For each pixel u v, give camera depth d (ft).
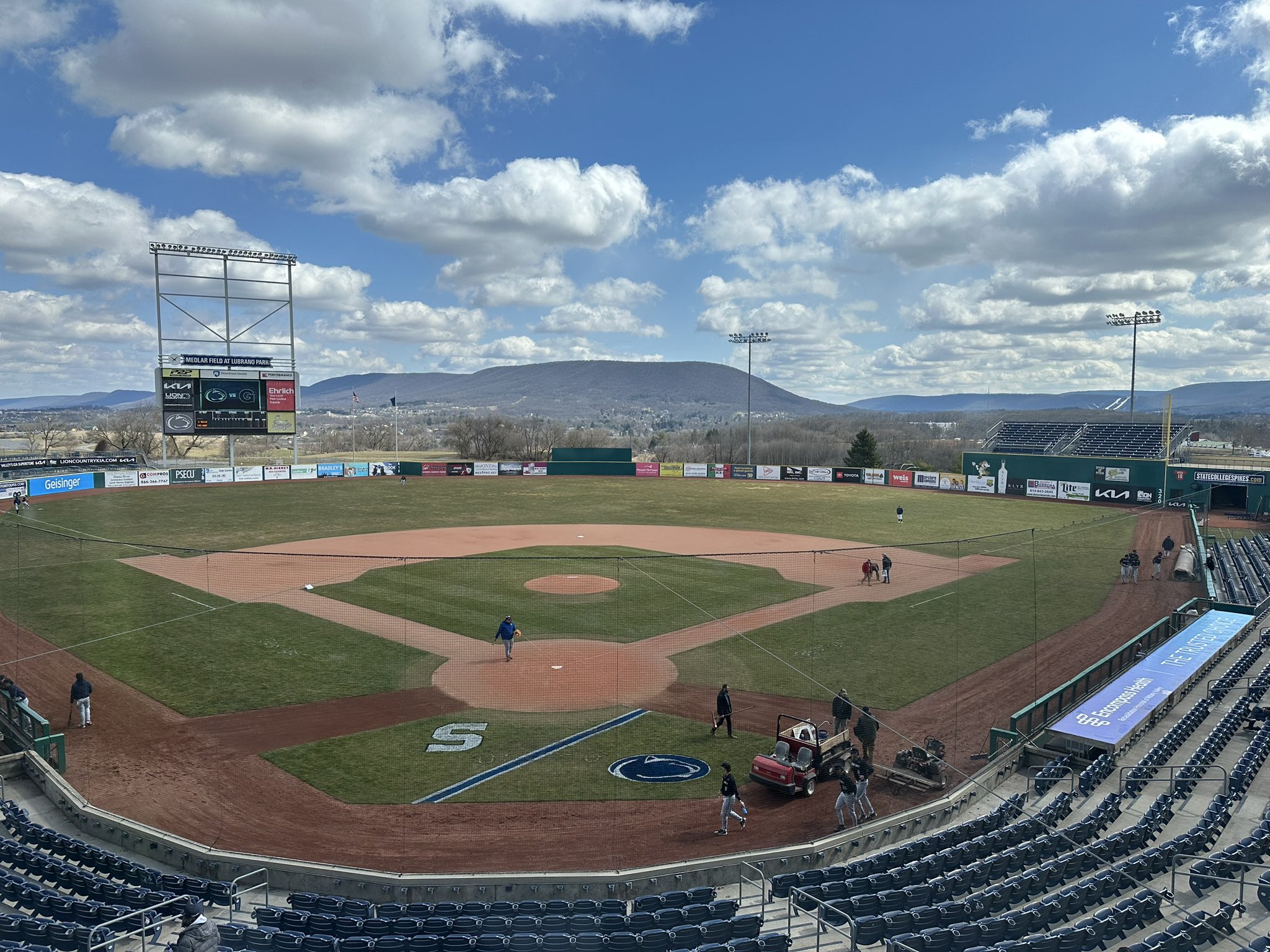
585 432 541.75
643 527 197.88
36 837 55.52
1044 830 56.13
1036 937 41.45
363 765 67.67
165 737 72.79
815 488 293.64
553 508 234.99
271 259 283.18
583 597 122.62
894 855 53.16
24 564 143.74
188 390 265.54
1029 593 128.26
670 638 102.58
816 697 83.46
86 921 43.93
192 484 284.00
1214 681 87.76
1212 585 129.80
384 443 638.53
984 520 212.02
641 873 51.06
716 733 74.54
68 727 74.84
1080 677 80.69
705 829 58.13
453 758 69.05
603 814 59.98
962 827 56.65
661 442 652.89
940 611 116.67
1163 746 67.87
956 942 42.06
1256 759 64.64
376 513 220.23
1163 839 55.62
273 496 254.06
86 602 117.39
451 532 188.96
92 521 196.65
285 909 47.52
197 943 36.63
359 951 41.24
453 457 458.91
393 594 124.06
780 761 64.54
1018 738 70.23
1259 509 223.10
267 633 103.09
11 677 87.20
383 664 91.91
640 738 73.41
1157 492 242.58
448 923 43.96
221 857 52.47
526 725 76.07
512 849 55.01
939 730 75.41
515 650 97.25
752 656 96.07
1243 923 44.55
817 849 54.24
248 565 145.48
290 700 81.41
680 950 41.55
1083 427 297.12
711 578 137.49
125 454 306.14
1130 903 44.93
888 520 211.82
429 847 55.21
